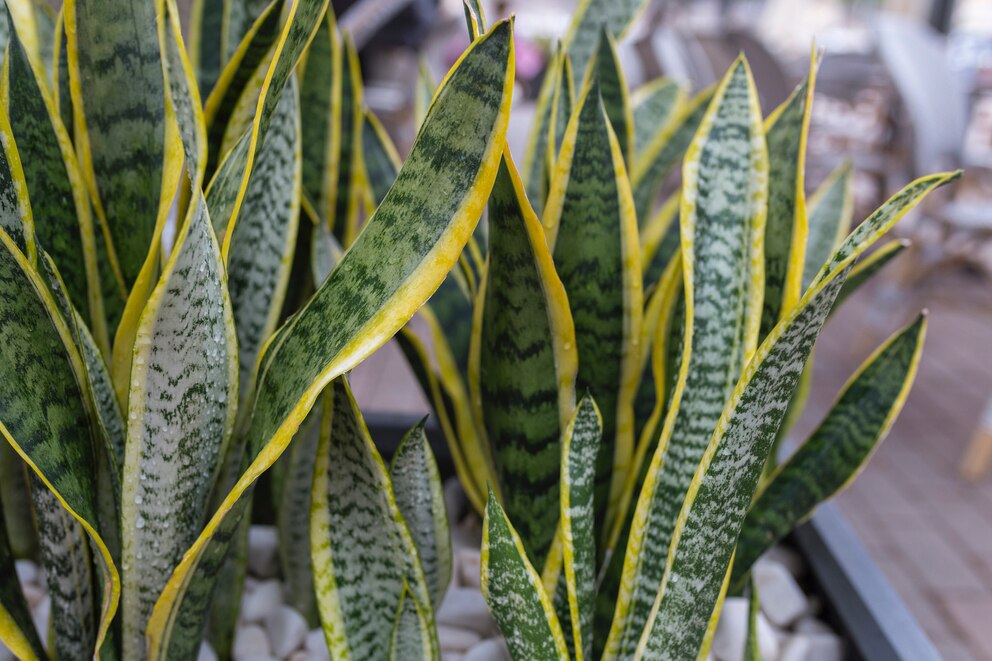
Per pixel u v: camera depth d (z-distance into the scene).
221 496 0.88
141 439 0.76
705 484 0.76
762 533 0.97
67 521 0.81
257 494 1.21
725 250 0.83
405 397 2.71
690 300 0.81
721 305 0.83
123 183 0.86
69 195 0.85
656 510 0.84
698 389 0.84
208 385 0.77
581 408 0.79
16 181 0.75
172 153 0.80
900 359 0.95
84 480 0.79
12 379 0.74
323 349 0.73
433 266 0.70
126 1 0.80
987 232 3.10
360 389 2.75
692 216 0.83
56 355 0.77
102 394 0.81
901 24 3.29
